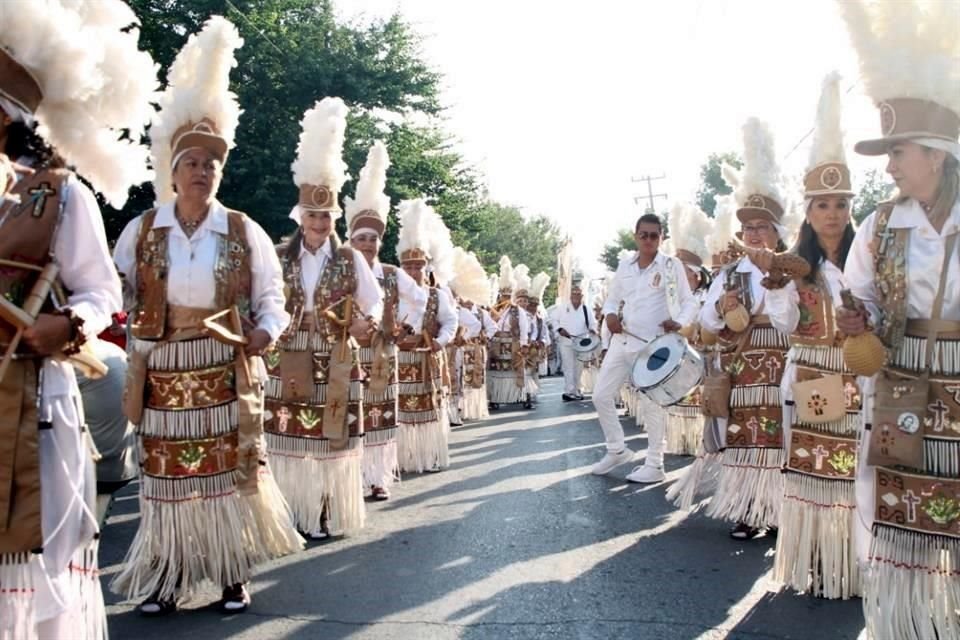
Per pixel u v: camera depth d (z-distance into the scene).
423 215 8.98
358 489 5.88
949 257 3.32
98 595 2.92
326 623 4.15
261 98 21.98
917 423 3.33
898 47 3.34
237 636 3.97
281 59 22.02
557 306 21.08
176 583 4.23
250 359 4.30
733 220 10.23
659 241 7.79
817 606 4.39
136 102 3.06
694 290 10.05
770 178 5.84
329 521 5.78
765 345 5.59
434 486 7.71
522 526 6.09
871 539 3.49
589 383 20.52
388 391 7.24
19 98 2.71
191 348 4.15
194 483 4.16
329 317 5.75
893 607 3.38
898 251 3.42
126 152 3.02
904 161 3.35
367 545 5.59
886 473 3.45
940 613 3.35
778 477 5.53
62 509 2.74
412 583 4.77
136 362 4.18
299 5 23.31
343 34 23.16
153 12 20.25
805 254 4.71
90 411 5.24
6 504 2.61
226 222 4.25
